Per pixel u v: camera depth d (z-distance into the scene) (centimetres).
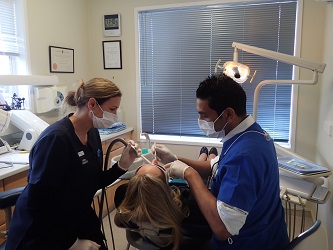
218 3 302
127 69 349
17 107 263
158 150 167
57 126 120
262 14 295
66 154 117
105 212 285
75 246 125
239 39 306
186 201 135
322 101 261
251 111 312
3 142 231
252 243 114
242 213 99
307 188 173
